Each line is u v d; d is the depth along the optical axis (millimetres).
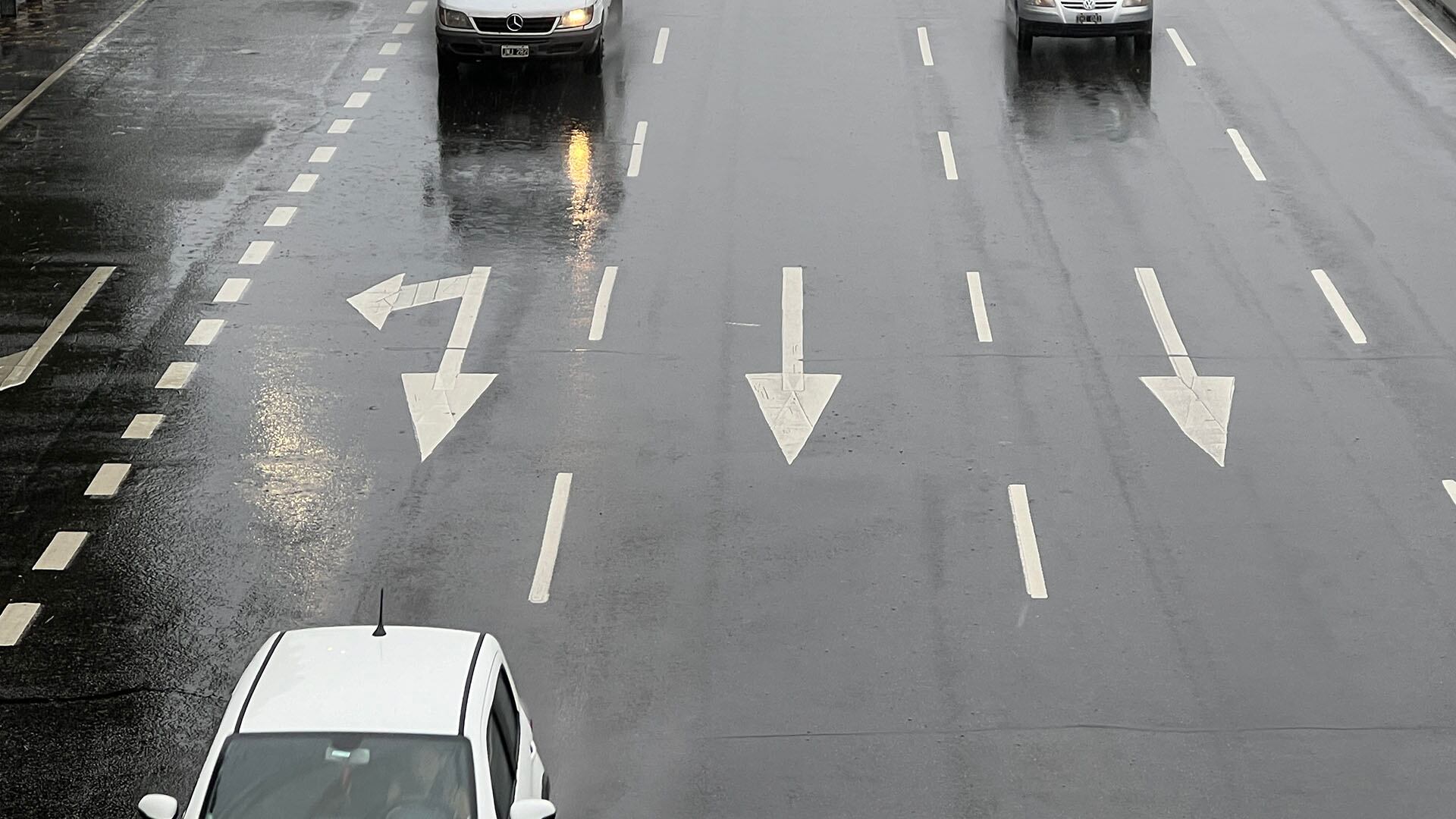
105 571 20344
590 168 32250
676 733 17625
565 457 22984
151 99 35469
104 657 18750
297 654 14328
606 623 19500
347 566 20562
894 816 16391
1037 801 16609
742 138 33750
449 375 25047
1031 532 21344
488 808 13008
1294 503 22047
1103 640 19250
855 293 27672
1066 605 19891
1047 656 18969
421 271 28250
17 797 16453
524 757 14453
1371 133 34219
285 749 13297
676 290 27688
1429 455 23203
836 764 17156
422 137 33469
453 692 13844
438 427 23719
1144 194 31422
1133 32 37781
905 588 20203
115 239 29219
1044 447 23328
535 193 31141
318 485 22297
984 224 30172
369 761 13180
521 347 25922
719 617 19641
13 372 24953
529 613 19672
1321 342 26281
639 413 24094
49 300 27078
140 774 16859
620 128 34094
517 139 33531
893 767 17125
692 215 30422
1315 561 20797
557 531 21312
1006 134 33969
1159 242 29547
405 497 22047
